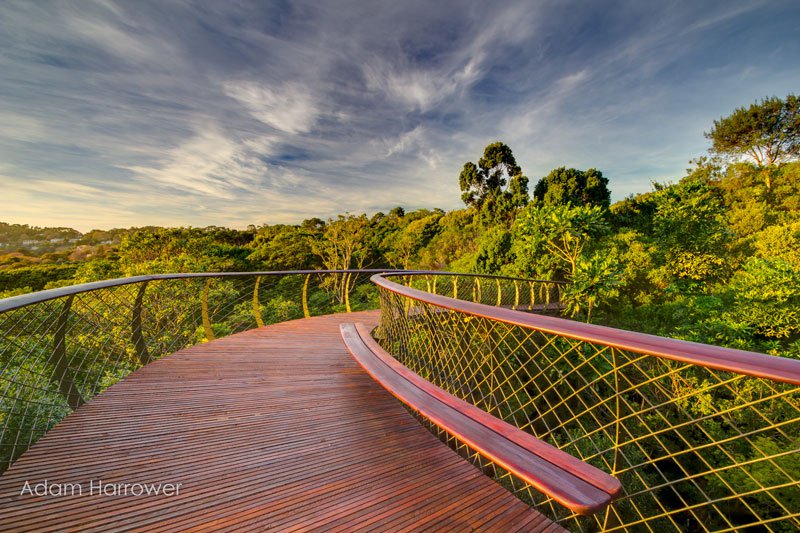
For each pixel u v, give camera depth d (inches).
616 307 613.6
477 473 74.5
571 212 549.3
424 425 103.0
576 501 45.9
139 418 95.0
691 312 475.5
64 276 1143.0
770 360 37.1
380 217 2380.7
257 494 66.9
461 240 1266.0
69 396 100.3
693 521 268.7
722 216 589.9
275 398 110.4
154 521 59.4
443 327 108.7
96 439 83.7
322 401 109.0
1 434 75.5
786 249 489.1
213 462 76.3
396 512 63.2
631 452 260.4
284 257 1373.0
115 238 1726.1
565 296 531.5
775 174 853.2
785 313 341.1
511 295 639.1
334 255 1397.6
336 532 58.4
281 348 165.9
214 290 333.7
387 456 80.1
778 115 917.8
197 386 118.6
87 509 61.0
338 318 251.3
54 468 71.9
